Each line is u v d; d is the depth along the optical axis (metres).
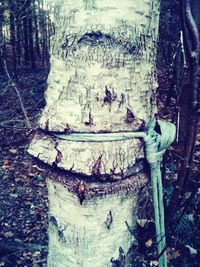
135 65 1.17
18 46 9.38
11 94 7.72
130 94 1.18
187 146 1.82
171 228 2.25
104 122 1.17
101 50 1.13
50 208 1.39
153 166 1.28
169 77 4.56
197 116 1.76
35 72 11.48
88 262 1.35
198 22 4.54
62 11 1.17
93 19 1.11
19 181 4.45
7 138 5.69
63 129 1.19
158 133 1.32
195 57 1.62
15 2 6.00
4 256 2.80
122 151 1.19
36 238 3.21
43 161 1.22
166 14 5.15
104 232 1.31
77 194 1.20
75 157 1.18
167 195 2.89
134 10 1.12
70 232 1.33
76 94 1.17
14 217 3.62
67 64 1.18
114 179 1.19
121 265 1.40
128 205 1.33
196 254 2.58
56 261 1.43
